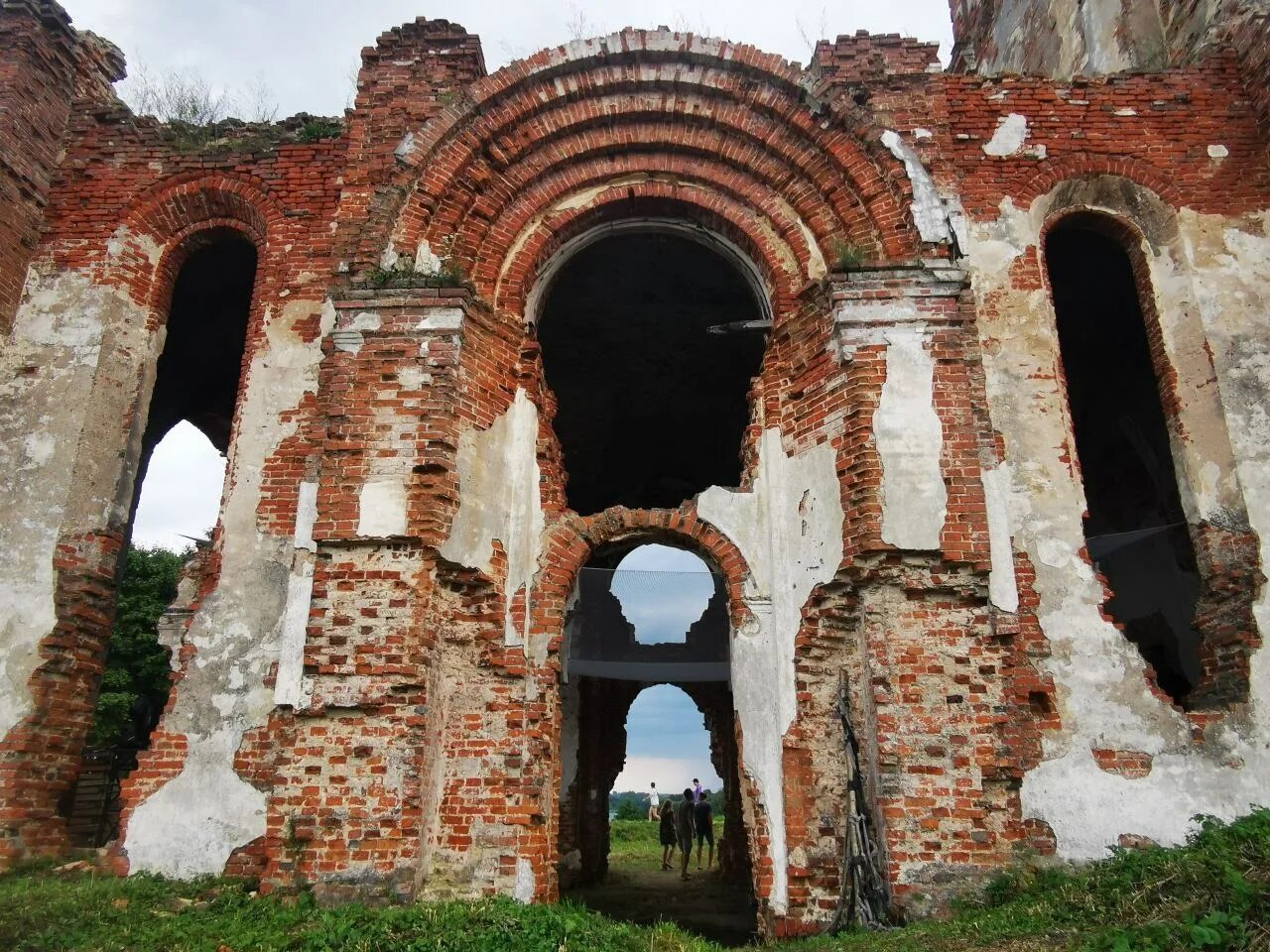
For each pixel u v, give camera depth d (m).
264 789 8.35
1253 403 9.25
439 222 9.70
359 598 8.12
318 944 6.21
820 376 9.15
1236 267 9.80
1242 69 10.64
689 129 10.27
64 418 9.87
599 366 16.58
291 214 10.63
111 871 8.16
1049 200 10.20
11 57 10.79
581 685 15.95
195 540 11.59
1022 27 16.58
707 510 9.19
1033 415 9.19
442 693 8.37
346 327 9.02
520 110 10.02
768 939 7.82
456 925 6.55
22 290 10.45
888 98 10.02
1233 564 8.80
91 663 9.48
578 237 10.45
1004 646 8.02
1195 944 5.05
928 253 9.13
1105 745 8.13
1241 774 8.05
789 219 9.91
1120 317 12.99
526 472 9.31
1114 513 14.17
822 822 8.12
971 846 7.40
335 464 8.53
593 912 7.72
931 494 8.31
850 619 8.53
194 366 14.35
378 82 10.42
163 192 10.95
